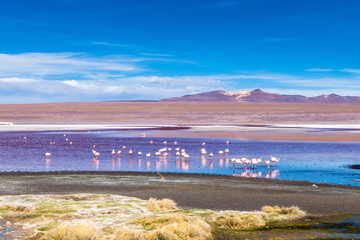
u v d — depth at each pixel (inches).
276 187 1187.3
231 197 1026.7
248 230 707.4
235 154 2134.6
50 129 4244.6
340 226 728.3
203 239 648.4
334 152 2219.5
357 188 1178.6
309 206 912.9
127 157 1990.7
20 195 995.3
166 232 631.8
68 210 825.5
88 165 1706.4
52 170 1555.1
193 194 1067.9
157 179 1334.9
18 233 679.1
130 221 738.8
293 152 2222.0
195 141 2918.3
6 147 2385.6
